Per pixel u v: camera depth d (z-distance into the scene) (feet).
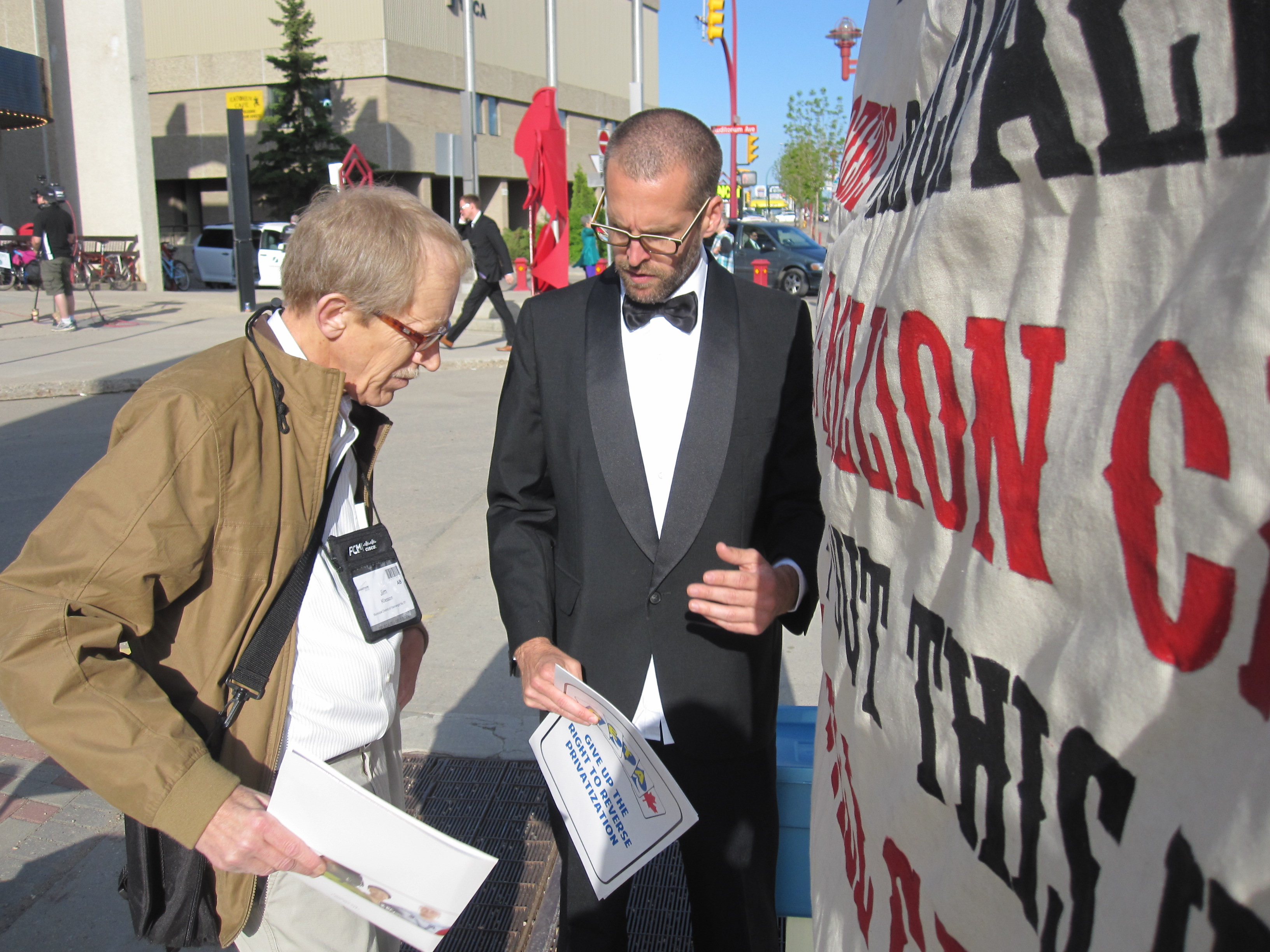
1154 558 1.78
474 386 32.53
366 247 4.78
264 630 4.84
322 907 5.10
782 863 7.16
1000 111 2.38
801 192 114.73
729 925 6.45
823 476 4.41
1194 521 1.67
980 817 2.48
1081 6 2.06
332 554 5.18
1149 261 1.86
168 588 4.49
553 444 6.52
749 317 6.38
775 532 6.27
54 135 69.15
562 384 6.46
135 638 4.58
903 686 3.02
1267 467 1.52
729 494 6.23
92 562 4.28
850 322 3.90
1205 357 1.65
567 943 6.56
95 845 9.27
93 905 8.48
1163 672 1.75
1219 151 1.69
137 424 4.46
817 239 68.44
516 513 6.82
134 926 4.99
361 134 104.63
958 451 2.62
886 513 3.23
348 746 5.18
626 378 6.31
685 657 6.24
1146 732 1.78
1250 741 1.53
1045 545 2.16
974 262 2.51
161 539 4.35
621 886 5.66
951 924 2.65
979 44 2.76
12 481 21.04
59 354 36.32
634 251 5.97
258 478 4.67
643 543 6.22
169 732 4.31
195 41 107.55
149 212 65.46
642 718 6.39
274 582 4.82
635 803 5.57
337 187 5.14
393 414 27.96
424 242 4.95
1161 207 1.83
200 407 4.48
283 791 4.40
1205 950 1.57
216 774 4.35
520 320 6.78
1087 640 1.99
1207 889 1.57
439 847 4.42
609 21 140.26
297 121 101.04
